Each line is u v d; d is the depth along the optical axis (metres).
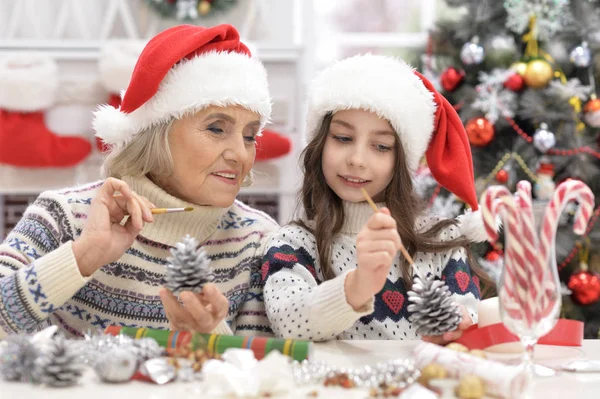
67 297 1.28
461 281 1.58
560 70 2.84
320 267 1.58
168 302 1.17
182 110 1.50
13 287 1.25
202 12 3.53
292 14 3.78
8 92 3.16
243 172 1.58
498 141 2.83
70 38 3.67
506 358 1.15
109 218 1.33
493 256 2.65
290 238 1.59
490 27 2.86
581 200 1.03
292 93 3.53
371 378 0.97
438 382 0.91
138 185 1.57
